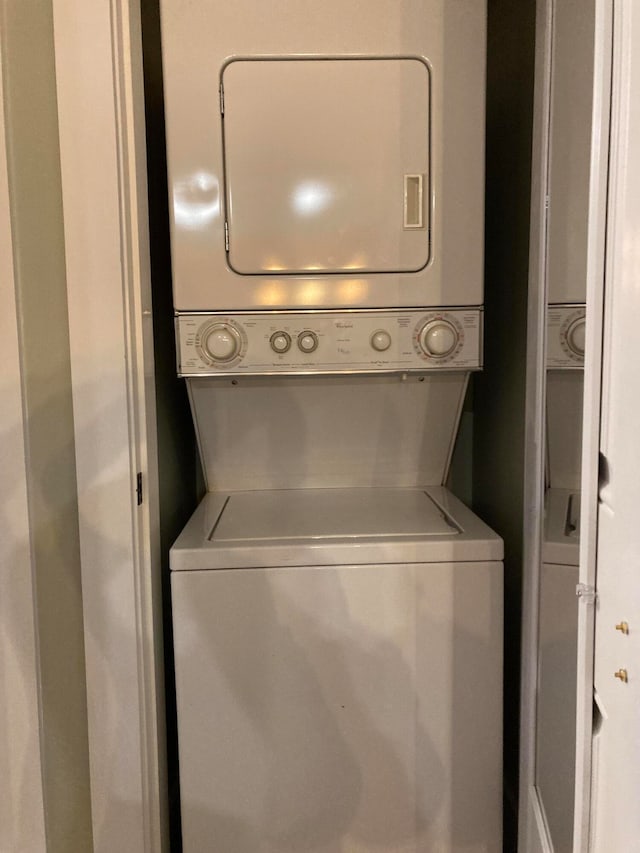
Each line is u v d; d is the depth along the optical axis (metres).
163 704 1.36
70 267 1.18
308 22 1.36
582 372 0.91
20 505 1.17
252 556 1.23
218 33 1.35
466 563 1.25
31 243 1.17
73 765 1.27
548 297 1.17
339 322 1.42
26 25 1.14
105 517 1.22
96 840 1.27
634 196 0.66
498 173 1.70
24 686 1.21
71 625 1.24
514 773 1.59
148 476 1.26
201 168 1.37
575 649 0.95
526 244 1.49
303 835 1.28
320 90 1.37
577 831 0.81
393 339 1.43
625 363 0.69
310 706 1.26
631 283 0.67
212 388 1.55
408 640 1.26
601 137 0.74
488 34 1.76
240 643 1.25
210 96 1.36
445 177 1.39
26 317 1.18
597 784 0.78
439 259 1.41
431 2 1.36
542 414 1.21
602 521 0.76
